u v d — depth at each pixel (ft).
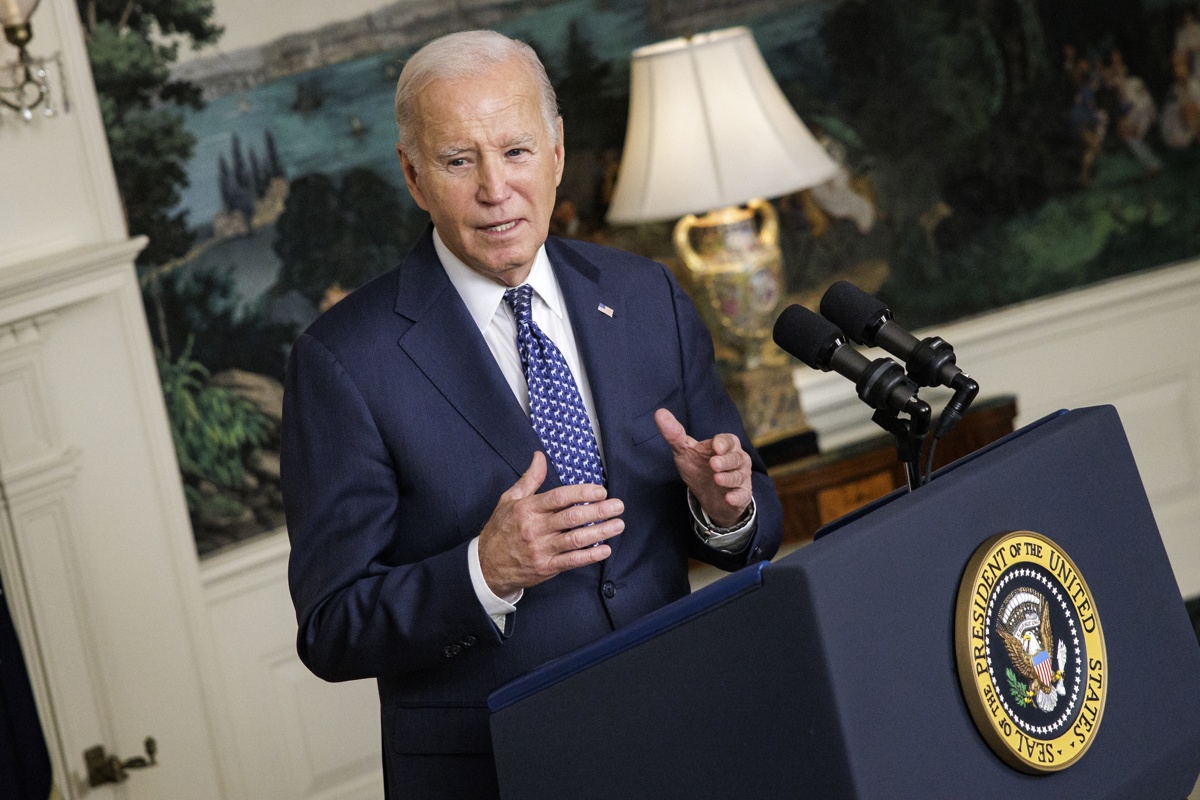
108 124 29.09
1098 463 12.57
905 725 10.42
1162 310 40.34
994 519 11.51
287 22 30.78
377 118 31.94
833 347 13.34
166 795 29.91
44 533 27.94
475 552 13.97
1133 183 39.86
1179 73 39.91
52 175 28.07
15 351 27.12
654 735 11.16
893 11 36.99
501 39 14.90
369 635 14.32
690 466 14.89
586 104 33.94
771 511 16.42
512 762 12.12
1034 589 11.41
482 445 15.39
